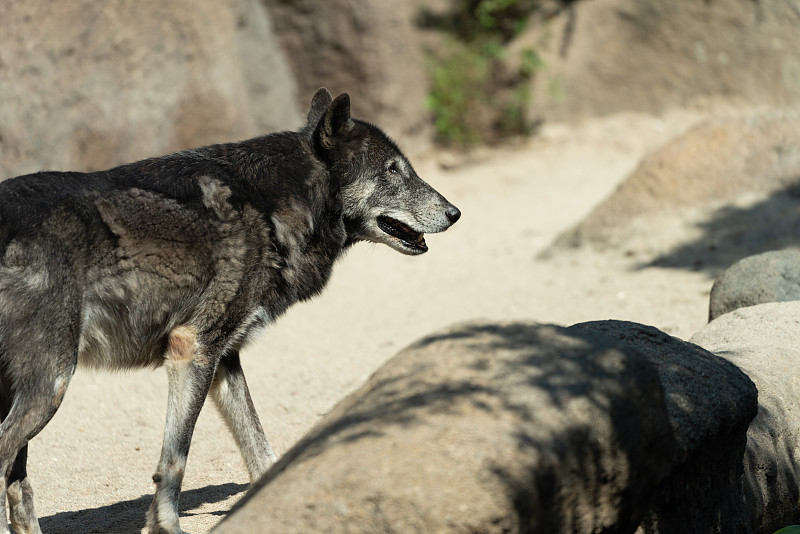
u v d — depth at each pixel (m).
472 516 9.71
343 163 19.45
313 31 60.94
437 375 11.15
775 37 59.62
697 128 41.03
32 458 21.88
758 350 18.00
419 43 64.56
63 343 14.76
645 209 39.56
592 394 10.77
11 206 14.71
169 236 15.91
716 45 61.00
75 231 15.05
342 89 61.69
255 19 58.72
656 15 62.22
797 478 15.99
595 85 63.97
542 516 10.14
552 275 37.47
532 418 10.39
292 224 17.78
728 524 13.80
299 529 9.84
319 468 10.27
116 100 45.38
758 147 38.94
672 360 13.75
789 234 34.69
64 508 18.56
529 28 65.62
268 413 24.73
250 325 17.20
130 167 16.53
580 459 10.45
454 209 20.91
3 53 39.22
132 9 46.19
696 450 12.61
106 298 15.50
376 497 9.80
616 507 10.98
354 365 29.19
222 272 16.44
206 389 16.42
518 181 55.75
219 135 52.62
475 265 41.44
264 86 58.34
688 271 34.06
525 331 11.78
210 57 51.78
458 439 10.10
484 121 64.94
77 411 25.61
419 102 64.31
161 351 16.78
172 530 15.62
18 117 39.81
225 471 20.78
